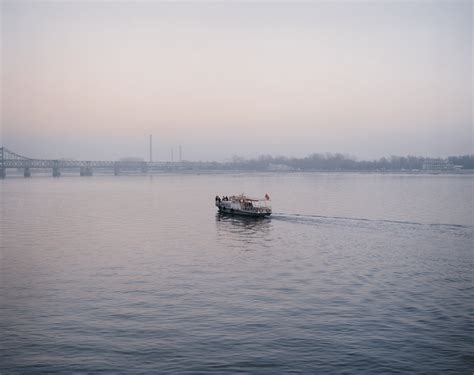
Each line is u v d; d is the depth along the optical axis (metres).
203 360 33.53
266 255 66.81
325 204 142.50
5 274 56.44
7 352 34.97
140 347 35.56
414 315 41.75
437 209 125.38
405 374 31.75
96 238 81.81
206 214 119.38
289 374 31.67
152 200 164.00
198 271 57.47
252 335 37.59
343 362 33.25
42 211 126.75
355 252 68.62
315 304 44.66
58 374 31.84
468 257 64.88
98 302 45.56
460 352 34.66
